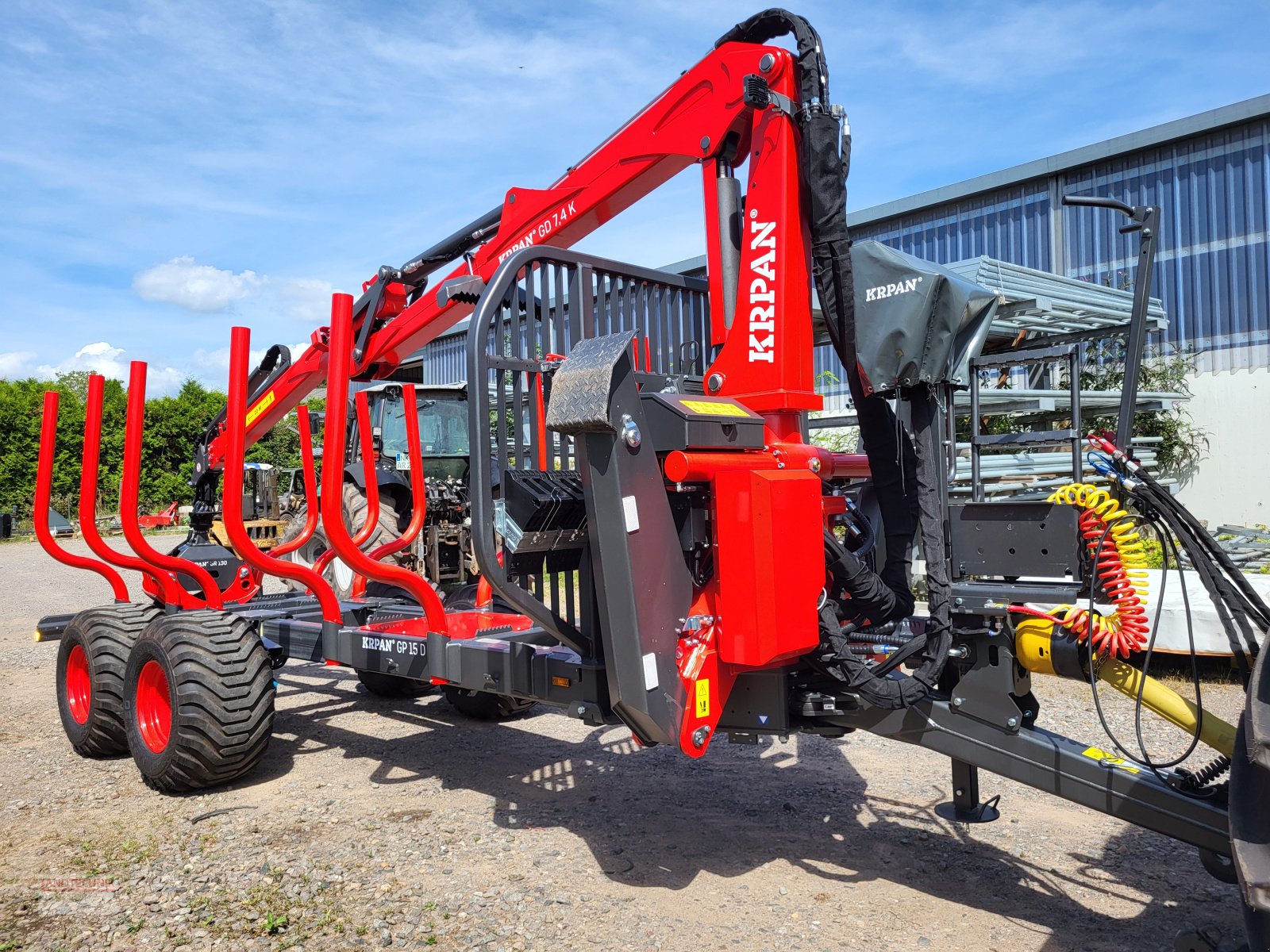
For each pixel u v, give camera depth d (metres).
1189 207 10.63
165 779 4.07
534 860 3.36
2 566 17.00
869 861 3.30
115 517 27.61
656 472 2.82
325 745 4.97
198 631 4.15
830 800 3.96
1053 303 8.52
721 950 2.68
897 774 4.30
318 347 5.49
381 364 5.44
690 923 2.85
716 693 2.95
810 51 2.99
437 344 16.58
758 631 2.71
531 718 5.54
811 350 3.28
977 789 3.62
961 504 2.82
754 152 3.22
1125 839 3.46
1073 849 3.38
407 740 5.04
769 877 3.18
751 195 3.23
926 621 3.23
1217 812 2.41
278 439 22.52
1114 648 2.57
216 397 30.86
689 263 14.05
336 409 3.66
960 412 8.05
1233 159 10.31
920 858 3.32
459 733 5.18
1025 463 7.98
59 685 5.00
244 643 4.20
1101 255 11.23
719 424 2.80
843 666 2.85
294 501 11.72
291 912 2.96
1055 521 2.62
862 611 3.15
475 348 3.00
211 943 2.78
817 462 3.28
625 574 2.72
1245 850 1.70
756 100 3.05
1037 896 2.99
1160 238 10.87
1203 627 5.35
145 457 29.08
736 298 3.40
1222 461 10.39
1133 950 2.63
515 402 3.21
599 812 3.87
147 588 5.77
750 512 2.72
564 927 2.84
